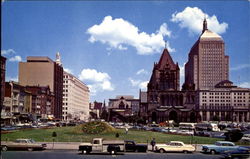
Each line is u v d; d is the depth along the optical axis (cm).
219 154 5462
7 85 15088
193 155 5341
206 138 8619
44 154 5144
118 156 5056
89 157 4872
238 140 7500
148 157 4984
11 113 14850
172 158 4909
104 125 9556
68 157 4831
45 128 11938
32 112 18775
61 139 7519
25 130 10500
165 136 9150
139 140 7575
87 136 8462
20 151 5519
